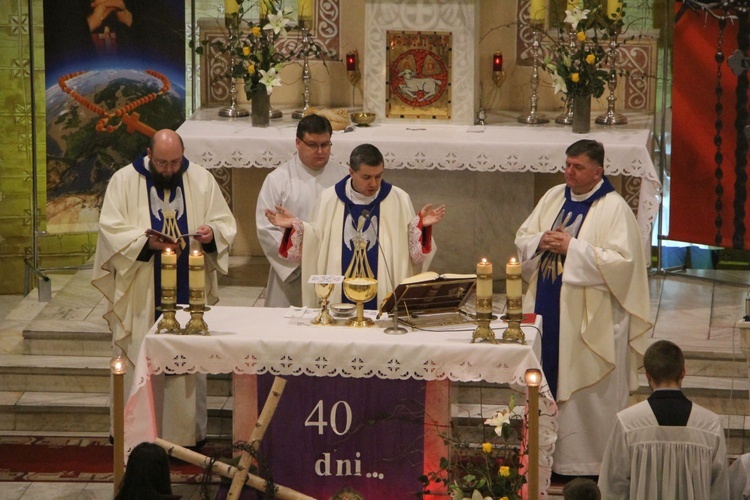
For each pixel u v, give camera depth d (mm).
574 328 14383
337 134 18078
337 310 12891
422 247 14148
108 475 14898
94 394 16656
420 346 12094
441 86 19047
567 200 14570
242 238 20547
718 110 19203
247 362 12289
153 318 15172
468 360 12078
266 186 15750
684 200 19734
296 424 12992
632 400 16266
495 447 12836
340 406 12938
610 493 11508
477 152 17547
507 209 19047
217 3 21672
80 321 17703
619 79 19875
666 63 20031
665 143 20391
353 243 14297
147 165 15219
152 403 12844
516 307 12164
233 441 13273
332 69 20125
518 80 20125
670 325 17734
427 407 12922
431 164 17656
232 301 18562
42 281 19688
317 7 19984
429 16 18859
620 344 14492
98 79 20500
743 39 18812
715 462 11258
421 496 13008
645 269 14398
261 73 18203
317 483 13133
